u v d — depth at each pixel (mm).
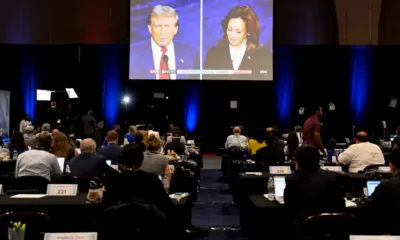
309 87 13562
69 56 13172
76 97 12508
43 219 3295
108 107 13539
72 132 11562
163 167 4820
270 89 15094
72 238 2779
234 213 6668
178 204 3848
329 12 10398
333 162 6633
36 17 10500
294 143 6848
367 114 12570
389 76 12367
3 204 3514
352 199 4039
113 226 2918
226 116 15828
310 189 3316
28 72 13055
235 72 10289
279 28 10445
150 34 10328
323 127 12719
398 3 10297
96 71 13422
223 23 10320
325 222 3088
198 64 10312
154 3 10359
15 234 2826
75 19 10523
